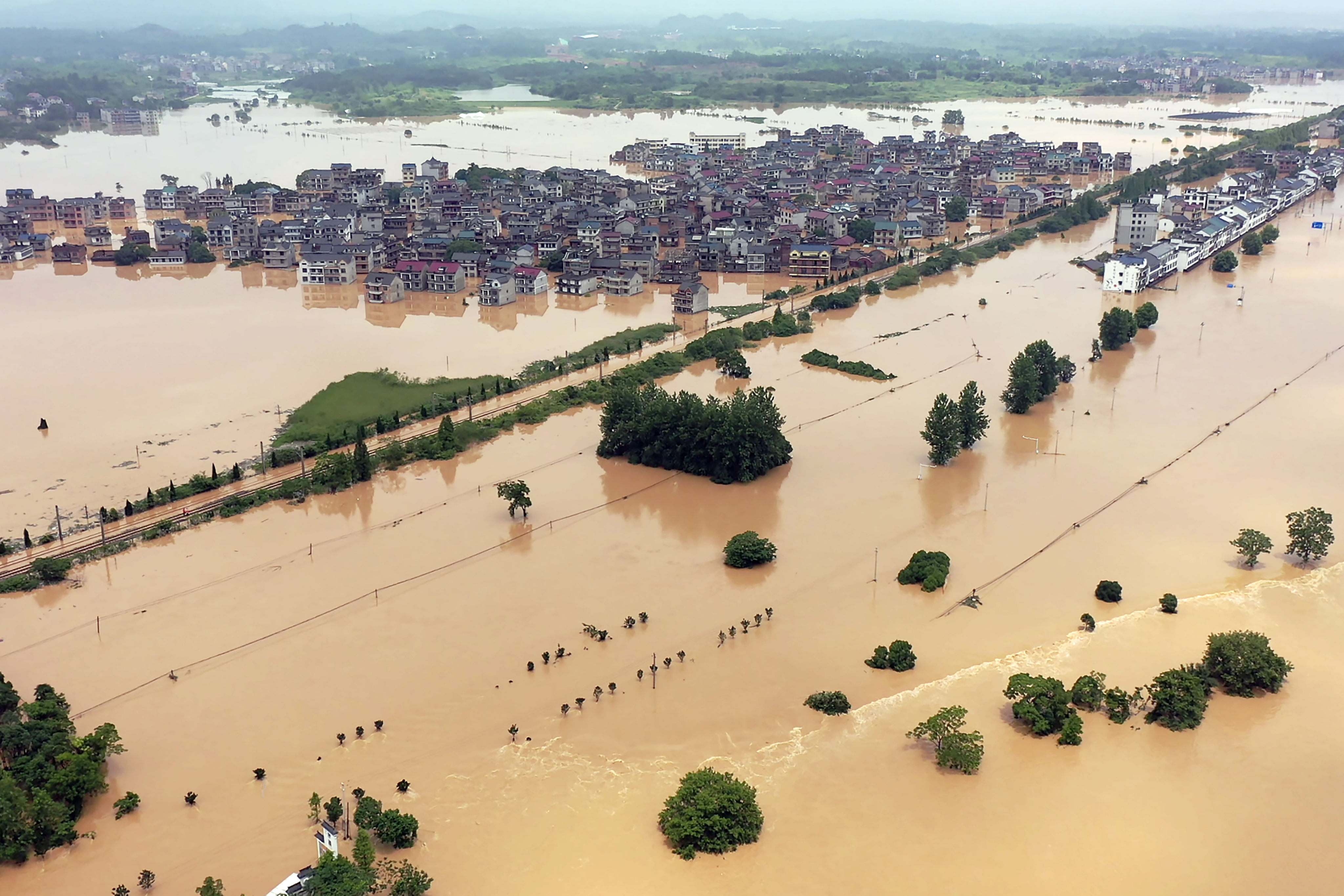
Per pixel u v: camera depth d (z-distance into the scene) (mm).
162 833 170000
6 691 192125
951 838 167000
